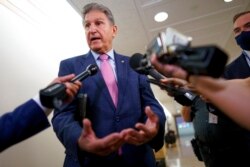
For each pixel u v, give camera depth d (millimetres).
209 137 1492
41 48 1915
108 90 1003
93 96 972
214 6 2627
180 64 440
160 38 497
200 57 397
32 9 1817
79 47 2605
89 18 1153
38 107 682
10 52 1514
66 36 2348
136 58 831
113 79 1059
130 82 1055
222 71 399
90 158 884
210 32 3289
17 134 655
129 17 2576
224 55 387
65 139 795
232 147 1401
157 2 2396
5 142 646
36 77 1761
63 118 891
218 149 1449
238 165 1379
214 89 431
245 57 1635
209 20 2926
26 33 1748
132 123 952
